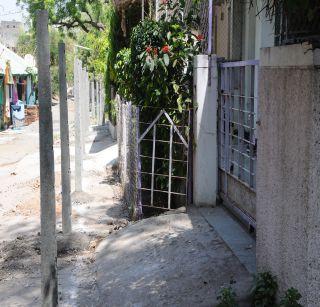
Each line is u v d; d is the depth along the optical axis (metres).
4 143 21.12
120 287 5.67
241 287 4.88
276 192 4.40
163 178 8.22
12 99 27.30
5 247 7.52
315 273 3.71
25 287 6.07
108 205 9.73
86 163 14.34
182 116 7.92
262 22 8.00
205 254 5.89
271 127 4.49
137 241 6.82
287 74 4.10
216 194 7.65
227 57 10.05
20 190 11.53
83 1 33.78
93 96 31.44
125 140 9.86
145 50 7.93
